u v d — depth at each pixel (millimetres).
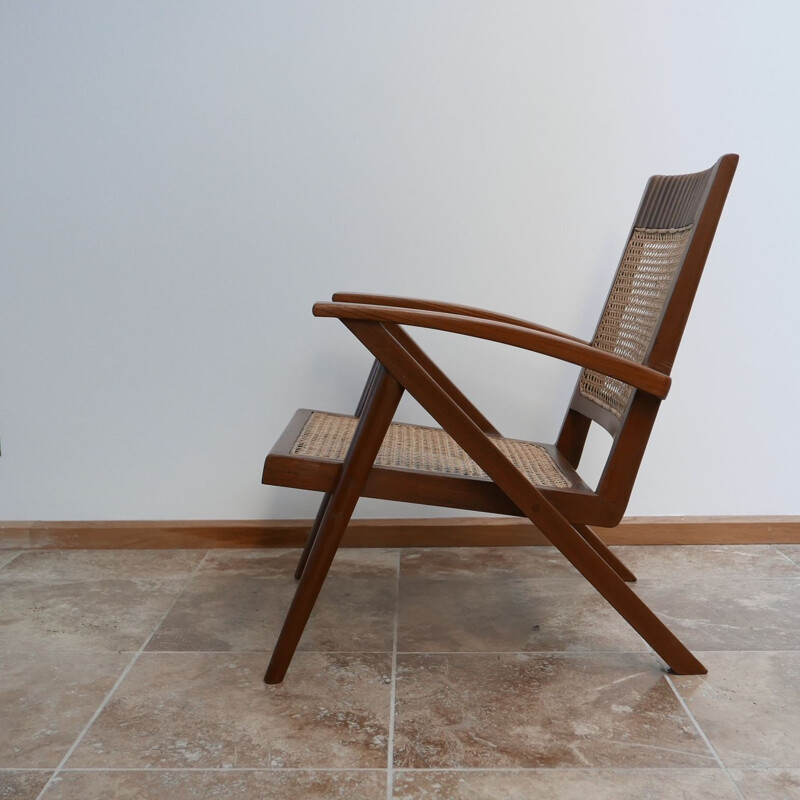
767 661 1539
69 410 2164
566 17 2020
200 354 2146
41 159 2055
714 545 2180
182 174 2070
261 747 1263
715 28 2020
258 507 2205
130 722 1330
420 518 2195
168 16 2010
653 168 2070
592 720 1342
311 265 2113
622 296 1763
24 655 1558
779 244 2094
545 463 1681
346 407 2184
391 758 1236
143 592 1869
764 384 2154
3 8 1991
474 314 1737
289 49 2027
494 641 1620
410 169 2074
